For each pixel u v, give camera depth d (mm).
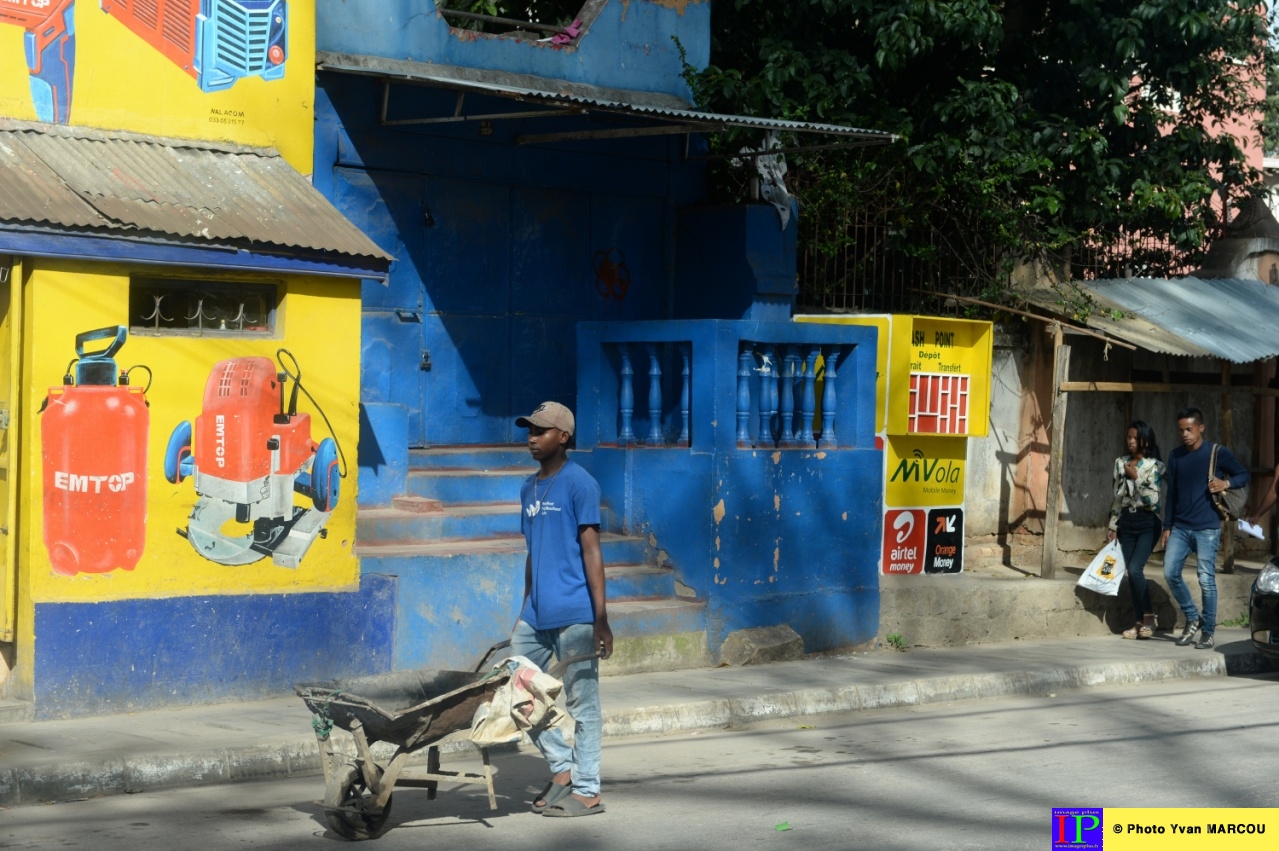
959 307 14648
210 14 9758
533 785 7887
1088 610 13820
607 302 13242
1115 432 15523
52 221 8250
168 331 8984
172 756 7695
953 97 14648
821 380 12164
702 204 13672
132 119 9430
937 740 9211
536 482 7266
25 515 8555
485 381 12438
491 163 12344
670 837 6711
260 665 9336
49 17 9031
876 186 14117
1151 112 16578
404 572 9969
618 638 10648
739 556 11273
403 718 6516
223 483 9172
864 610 12156
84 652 8656
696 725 9570
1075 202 15367
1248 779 8055
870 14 14711
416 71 11711
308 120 10281
